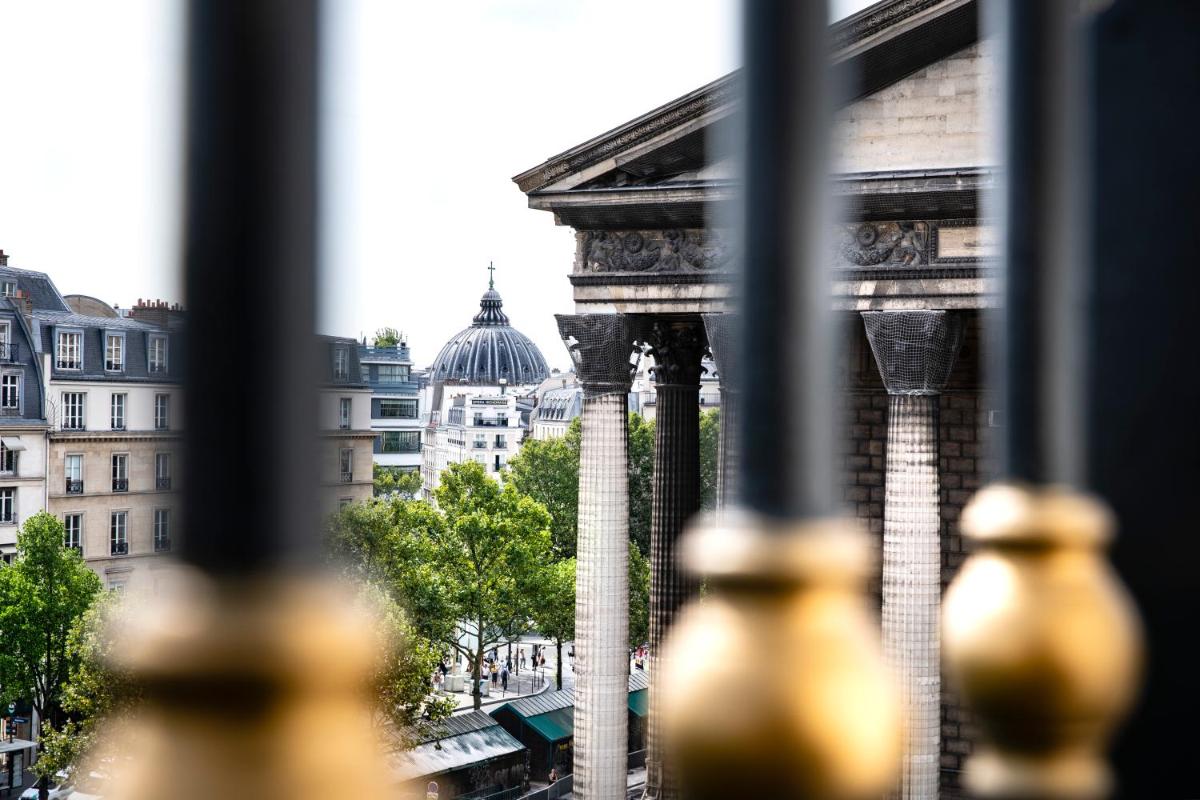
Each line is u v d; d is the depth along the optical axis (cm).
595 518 5159
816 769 224
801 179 245
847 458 5944
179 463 203
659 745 5350
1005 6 316
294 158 205
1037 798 298
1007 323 315
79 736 7669
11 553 13088
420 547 11700
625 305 5069
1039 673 292
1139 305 374
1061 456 312
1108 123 377
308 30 206
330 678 201
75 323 13600
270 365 204
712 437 14350
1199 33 368
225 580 202
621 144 4984
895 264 4759
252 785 194
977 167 4669
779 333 242
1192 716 365
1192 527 366
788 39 243
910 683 4731
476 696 14300
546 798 9931
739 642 230
